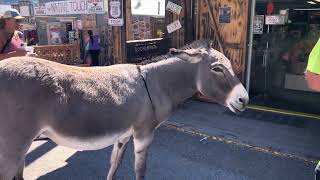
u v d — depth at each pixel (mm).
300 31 7594
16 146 2500
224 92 3086
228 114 6680
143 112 2984
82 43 11961
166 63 3146
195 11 7547
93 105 2686
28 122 2475
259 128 5949
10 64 2506
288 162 4707
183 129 5867
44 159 4684
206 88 3129
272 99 7621
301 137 5566
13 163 2537
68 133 2654
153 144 5242
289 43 7781
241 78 7207
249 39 7086
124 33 7004
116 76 2893
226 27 7199
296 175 4352
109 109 2762
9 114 2436
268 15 7340
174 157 4809
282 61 7953
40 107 2494
